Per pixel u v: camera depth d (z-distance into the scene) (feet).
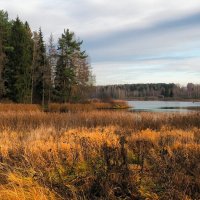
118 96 454.81
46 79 149.89
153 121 55.26
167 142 29.27
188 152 23.00
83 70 167.32
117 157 18.89
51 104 125.39
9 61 147.43
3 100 140.97
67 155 22.74
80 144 25.30
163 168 18.39
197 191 16.89
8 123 53.31
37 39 152.05
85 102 170.19
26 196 15.74
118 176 17.24
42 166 19.86
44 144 28.30
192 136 32.99
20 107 99.96
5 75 146.92
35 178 17.92
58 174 18.49
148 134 36.47
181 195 15.92
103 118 61.57
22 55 147.02
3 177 18.70
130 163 21.58
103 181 16.84
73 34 161.89
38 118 59.57
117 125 53.72
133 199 16.35
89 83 177.99
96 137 32.19
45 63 155.12
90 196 16.40
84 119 60.64
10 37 150.41
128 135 37.86
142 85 539.70
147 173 18.60
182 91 473.26
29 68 149.07
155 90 518.37
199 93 458.50
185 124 50.49
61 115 65.36
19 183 16.83
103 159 19.30
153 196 16.35
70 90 163.53
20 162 20.86
